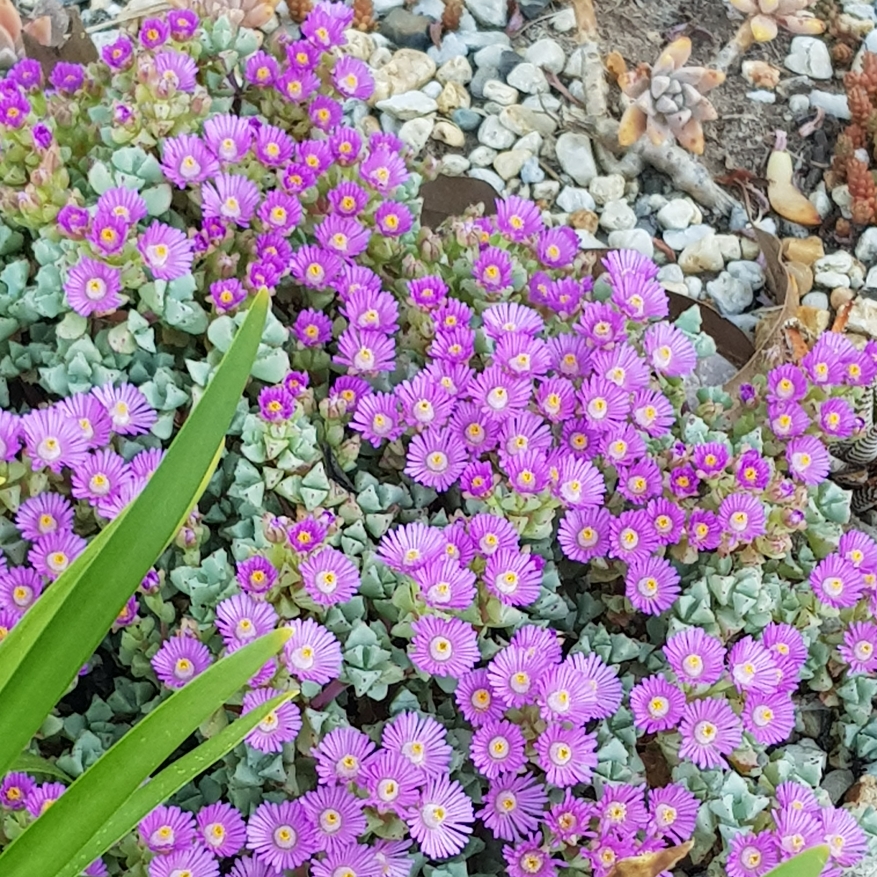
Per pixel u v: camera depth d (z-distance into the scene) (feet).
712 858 1.00
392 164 1.13
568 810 0.90
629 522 1.03
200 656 0.89
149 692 0.96
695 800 0.93
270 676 0.87
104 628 0.65
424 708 0.99
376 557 0.95
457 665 0.91
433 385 1.02
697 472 1.06
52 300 1.00
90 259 0.97
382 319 1.06
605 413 1.06
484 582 0.97
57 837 0.62
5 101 1.02
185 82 1.07
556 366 1.12
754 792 0.99
